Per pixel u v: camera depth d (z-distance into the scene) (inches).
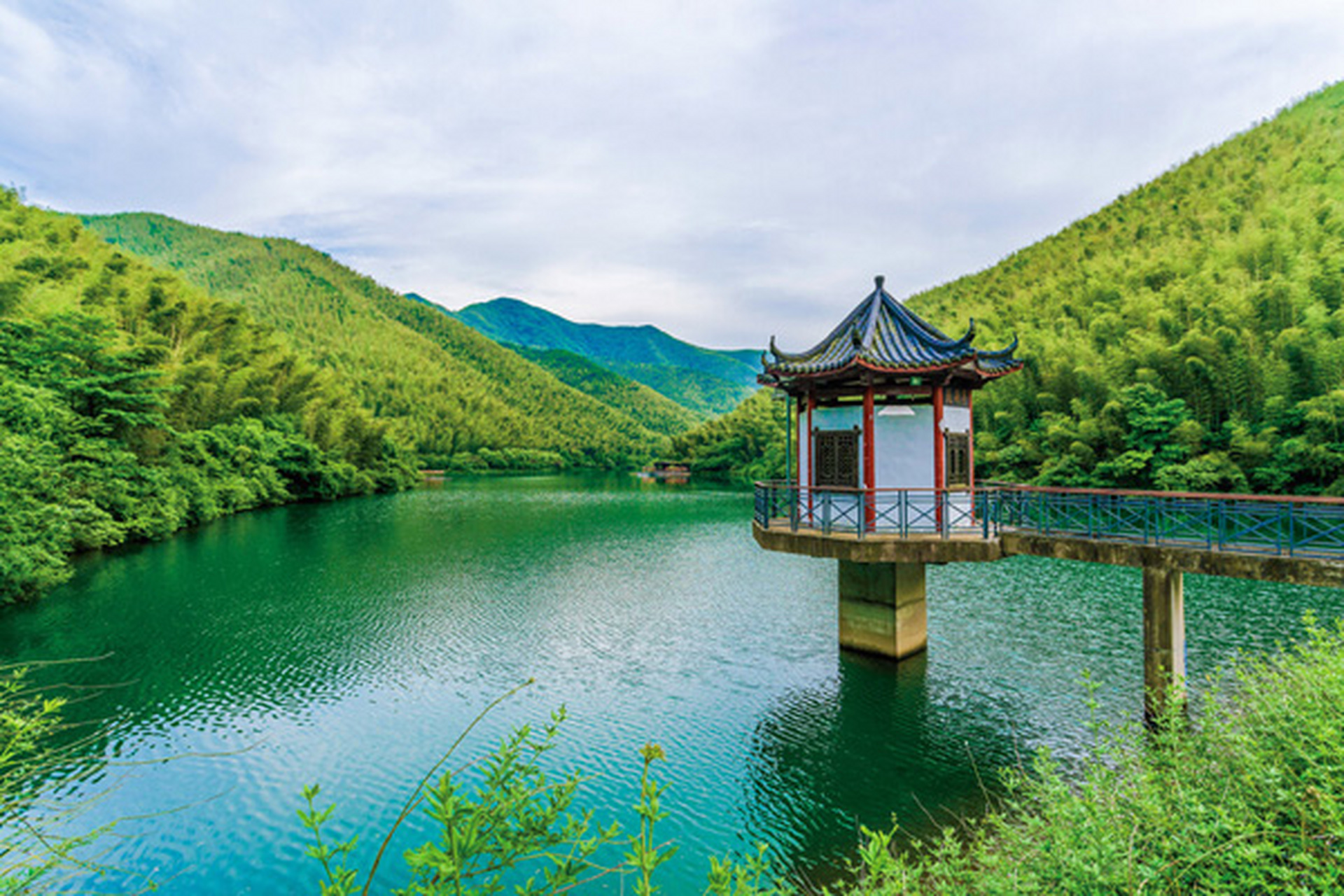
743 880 151.7
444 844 118.4
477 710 641.6
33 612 957.2
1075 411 1695.4
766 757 538.6
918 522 616.7
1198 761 258.1
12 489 1020.5
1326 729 203.9
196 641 842.8
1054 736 550.0
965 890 222.4
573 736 583.8
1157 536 529.3
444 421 6427.2
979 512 652.7
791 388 672.4
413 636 863.7
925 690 644.7
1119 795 227.6
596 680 707.4
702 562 1346.0
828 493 609.9
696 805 478.0
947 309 3700.8
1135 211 3442.4
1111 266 2491.4
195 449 2030.0
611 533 1774.1
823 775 510.6
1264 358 1424.7
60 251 2610.7
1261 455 1314.0
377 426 3435.0
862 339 633.6
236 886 405.1
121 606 1000.9
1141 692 627.2
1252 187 2721.5
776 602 1015.6
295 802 491.2
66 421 1416.1
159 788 507.2
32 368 1461.6
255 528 1830.7
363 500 2805.1
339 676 729.6
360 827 461.1
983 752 533.0
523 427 7322.8
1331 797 180.5
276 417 2736.2
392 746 571.8
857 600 733.3
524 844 136.4
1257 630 778.2
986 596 975.0
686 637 848.9
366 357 7490.2
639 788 502.6
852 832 444.8
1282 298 1489.9
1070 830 208.7
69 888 395.2
